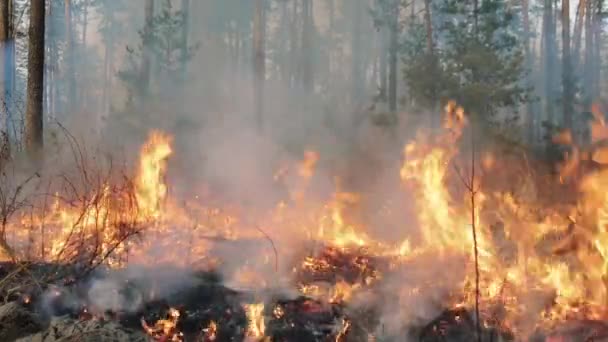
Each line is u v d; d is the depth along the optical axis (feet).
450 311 14.23
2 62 45.85
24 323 12.44
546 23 92.99
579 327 13.26
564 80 68.44
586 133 51.44
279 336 13.20
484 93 45.96
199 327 13.48
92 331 11.64
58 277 14.48
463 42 50.03
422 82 48.44
